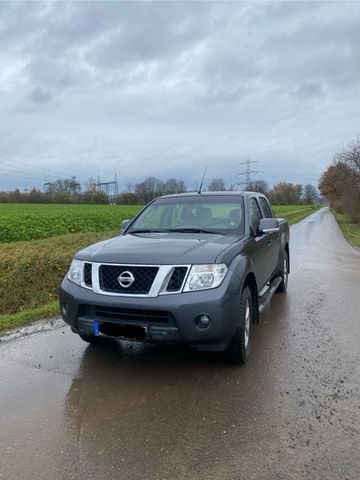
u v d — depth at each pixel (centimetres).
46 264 816
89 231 1867
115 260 371
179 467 251
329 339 485
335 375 383
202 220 507
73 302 382
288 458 259
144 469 249
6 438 282
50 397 340
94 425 299
